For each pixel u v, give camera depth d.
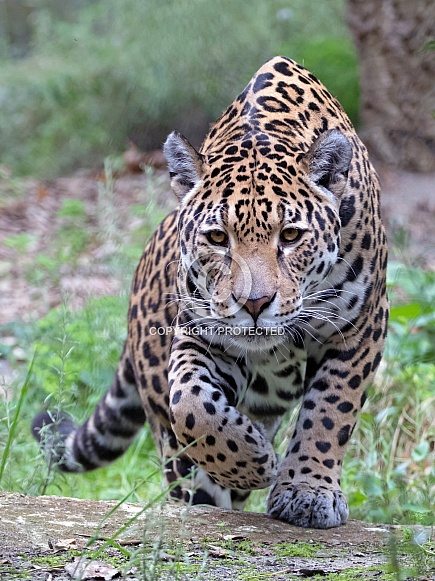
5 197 25.38
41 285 18.64
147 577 5.95
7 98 33.03
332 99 9.41
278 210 7.96
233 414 7.87
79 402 13.27
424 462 11.39
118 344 14.35
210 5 30.84
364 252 8.66
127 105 29.95
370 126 26.39
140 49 31.19
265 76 8.96
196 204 8.27
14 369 14.51
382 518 8.73
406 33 25.28
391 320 13.48
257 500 10.70
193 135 28.34
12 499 7.73
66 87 32.25
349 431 8.61
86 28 37.25
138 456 13.01
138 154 27.36
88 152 30.34
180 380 8.15
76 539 6.91
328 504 8.09
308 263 8.12
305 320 8.53
